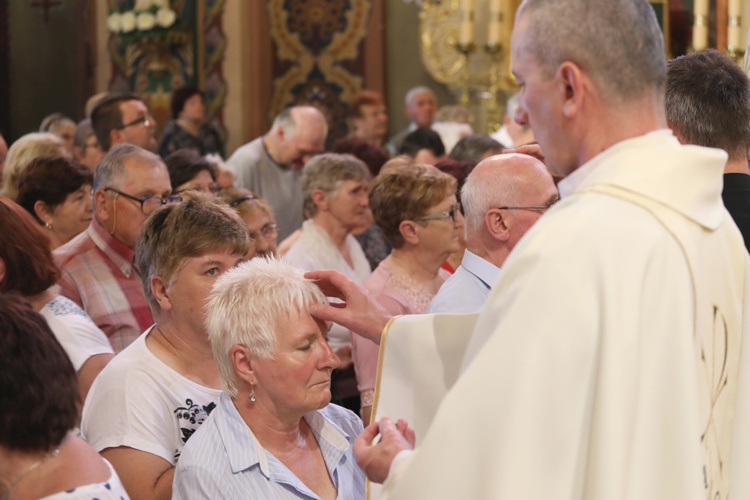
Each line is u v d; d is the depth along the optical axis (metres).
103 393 3.05
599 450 1.83
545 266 1.87
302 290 2.68
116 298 4.26
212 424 2.73
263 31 11.46
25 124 12.41
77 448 2.25
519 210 3.25
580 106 1.98
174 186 5.41
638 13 1.98
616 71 1.96
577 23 1.96
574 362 1.84
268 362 2.65
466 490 1.86
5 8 12.30
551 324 1.85
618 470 1.82
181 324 3.12
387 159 7.07
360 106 9.92
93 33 11.59
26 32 12.31
